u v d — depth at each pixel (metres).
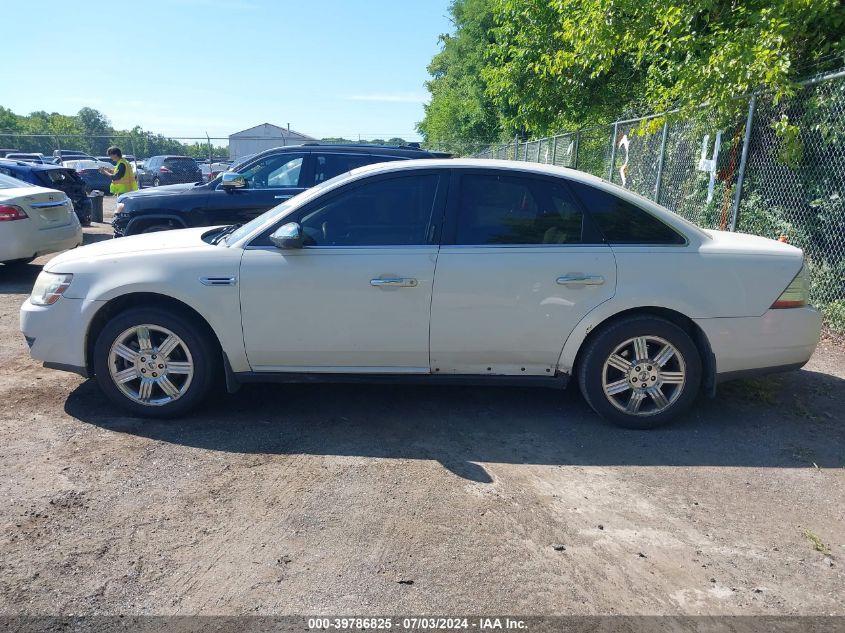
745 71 6.36
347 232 4.18
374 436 4.12
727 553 2.95
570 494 3.44
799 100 6.78
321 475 3.60
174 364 4.24
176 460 3.74
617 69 12.73
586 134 14.29
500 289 4.06
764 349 4.18
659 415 4.23
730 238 4.41
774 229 7.05
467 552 2.91
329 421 4.34
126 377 4.25
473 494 3.42
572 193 4.20
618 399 4.27
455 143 34.94
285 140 27.81
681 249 4.14
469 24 31.72
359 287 4.07
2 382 4.94
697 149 8.77
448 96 40.72
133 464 3.68
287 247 4.04
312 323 4.12
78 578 2.69
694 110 7.53
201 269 4.12
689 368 4.17
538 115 14.55
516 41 14.64
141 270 4.15
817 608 2.59
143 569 2.76
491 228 4.17
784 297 4.15
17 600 2.55
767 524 3.20
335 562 2.82
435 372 4.27
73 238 9.54
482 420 4.40
